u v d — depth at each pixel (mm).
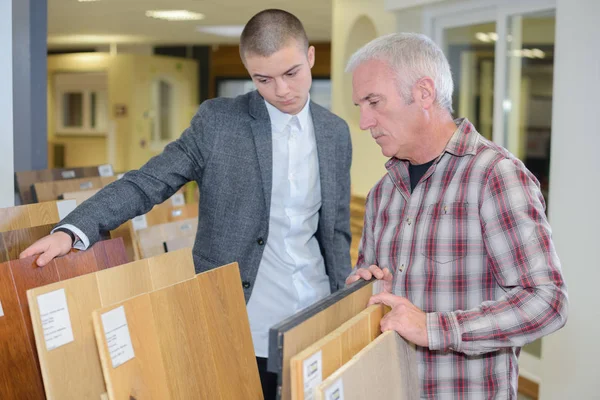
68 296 1243
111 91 9609
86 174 3752
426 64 1503
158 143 9977
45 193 3295
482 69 4371
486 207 1501
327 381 1073
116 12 6754
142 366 1184
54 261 1467
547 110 3855
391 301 1467
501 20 4125
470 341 1415
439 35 4730
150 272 1461
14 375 1333
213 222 2021
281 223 2031
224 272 1479
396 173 1685
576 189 3031
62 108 10188
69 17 7137
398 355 1439
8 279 1347
